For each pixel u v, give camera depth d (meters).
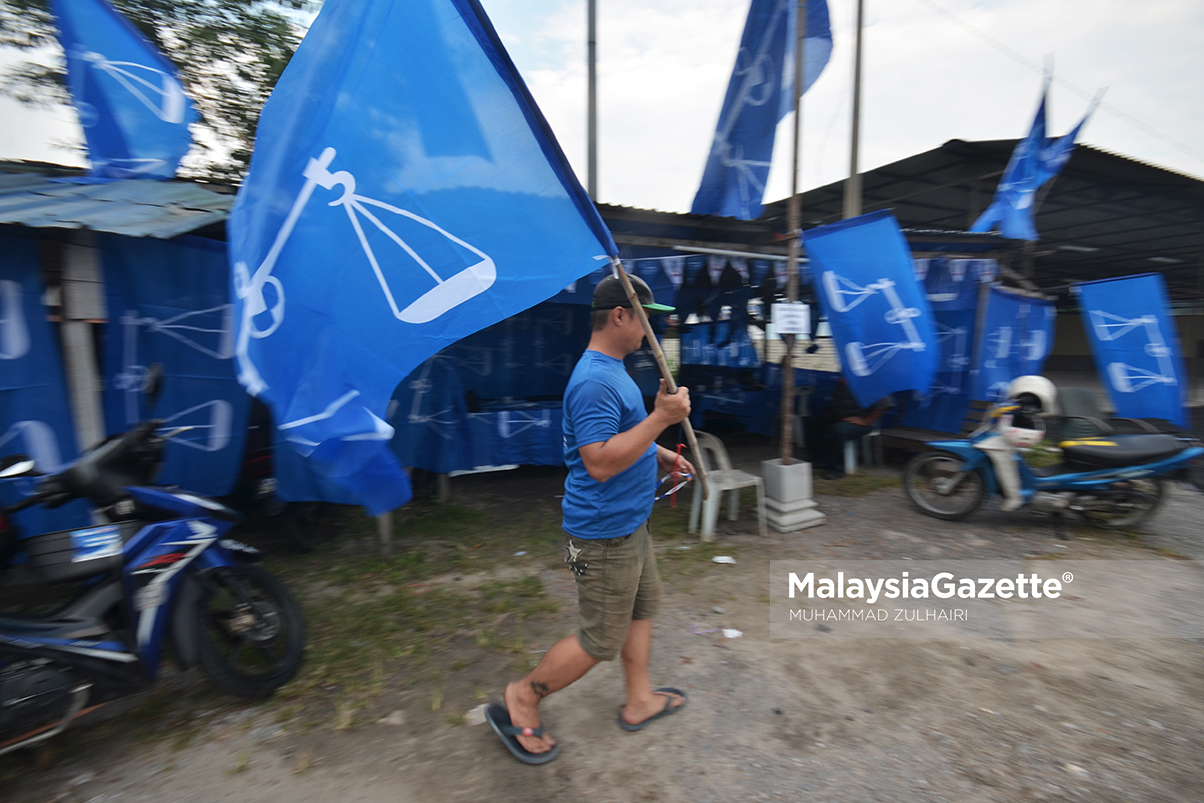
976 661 3.18
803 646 3.35
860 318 5.11
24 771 2.47
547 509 5.90
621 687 2.96
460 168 2.08
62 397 3.76
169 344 4.07
